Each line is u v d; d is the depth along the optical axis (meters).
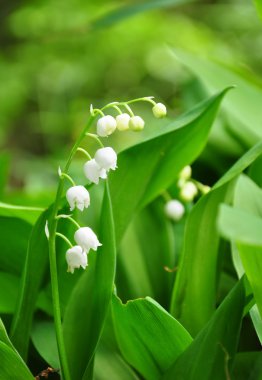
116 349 0.44
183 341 0.40
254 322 0.41
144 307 0.39
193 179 0.54
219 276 0.45
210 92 0.54
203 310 0.44
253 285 0.39
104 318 0.40
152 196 0.47
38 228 0.41
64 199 0.42
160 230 0.50
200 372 0.38
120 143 0.97
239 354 0.43
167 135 0.44
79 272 0.45
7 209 0.44
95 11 1.45
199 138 0.45
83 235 0.38
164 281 0.49
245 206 0.44
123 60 1.71
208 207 0.42
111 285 0.40
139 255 0.49
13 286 0.46
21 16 1.44
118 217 0.45
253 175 0.50
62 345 0.40
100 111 0.39
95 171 0.39
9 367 0.39
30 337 0.45
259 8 0.49
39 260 0.42
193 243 0.42
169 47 0.56
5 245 0.47
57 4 1.48
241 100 0.54
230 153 0.55
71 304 0.42
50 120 1.48
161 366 0.41
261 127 0.53
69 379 0.40
